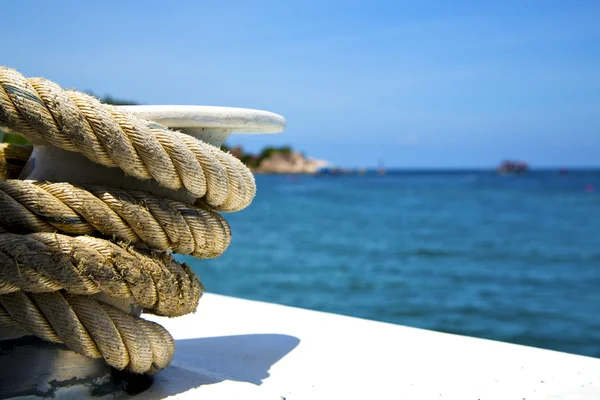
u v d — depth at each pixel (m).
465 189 67.75
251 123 2.08
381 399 2.08
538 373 2.36
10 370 1.83
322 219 30.48
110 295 1.81
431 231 24.73
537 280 13.47
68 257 1.72
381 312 10.16
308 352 2.56
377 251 18.67
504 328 8.95
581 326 9.05
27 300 1.74
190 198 2.04
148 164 1.82
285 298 11.47
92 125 1.76
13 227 1.77
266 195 53.84
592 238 22.08
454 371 2.37
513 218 31.08
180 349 2.58
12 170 2.08
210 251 2.03
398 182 95.25
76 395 1.88
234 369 2.33
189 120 1.95
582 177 128.25
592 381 2.28
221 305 3.36
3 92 1.71
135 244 1.92
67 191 1.80
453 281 13.38
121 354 1.83
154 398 1.90
